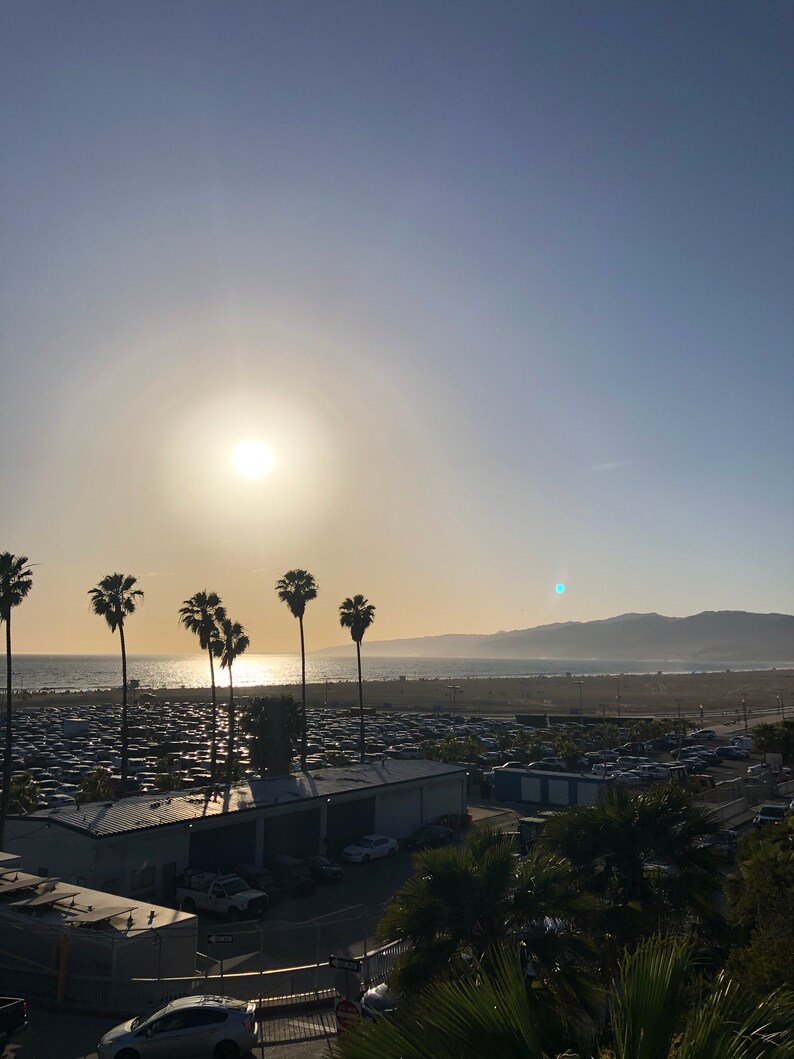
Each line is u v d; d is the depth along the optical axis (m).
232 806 38.44
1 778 65.62
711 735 103.62
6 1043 18.34
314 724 124.38
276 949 27.41
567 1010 12.84
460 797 51.25
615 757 83.12
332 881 37.81
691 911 17.28
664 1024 6.58
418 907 15.52
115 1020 20.42
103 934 22.14
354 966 20.42
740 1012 6.85
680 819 18.27
